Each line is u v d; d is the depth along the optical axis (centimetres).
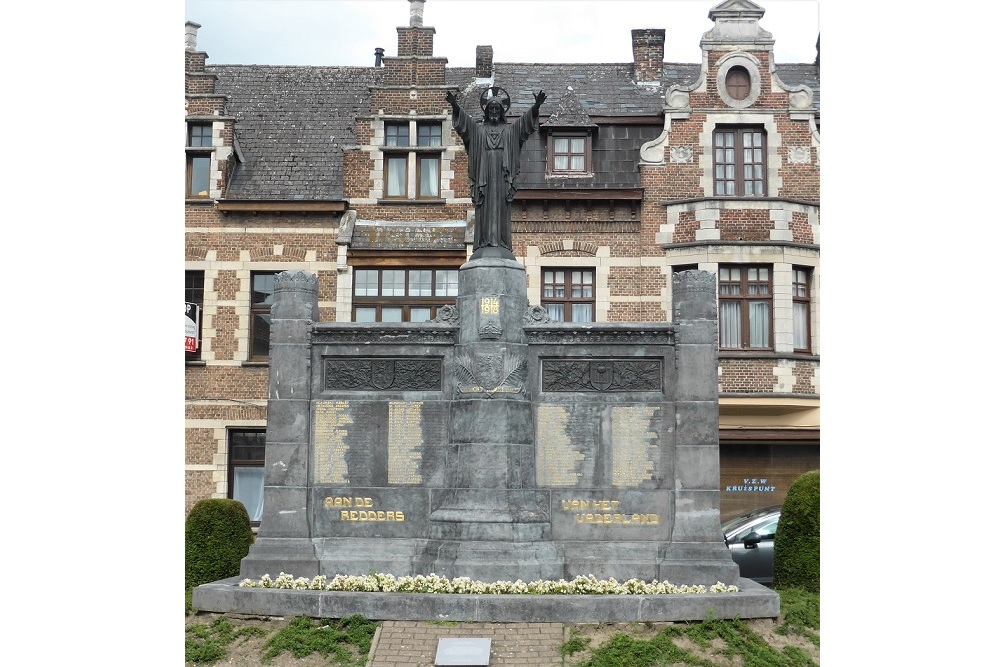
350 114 3133
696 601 1462
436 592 1498
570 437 1652
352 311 2791
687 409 1633
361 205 2866
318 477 1662
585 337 1664
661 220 2783
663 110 2848
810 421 2686
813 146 2784
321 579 1555
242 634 1426
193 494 2727
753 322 2719
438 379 1677
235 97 3189
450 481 1645
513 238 2812
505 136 1728
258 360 2794
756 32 2814
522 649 1365
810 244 2731
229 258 2814
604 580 1587
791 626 1470
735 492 2709
